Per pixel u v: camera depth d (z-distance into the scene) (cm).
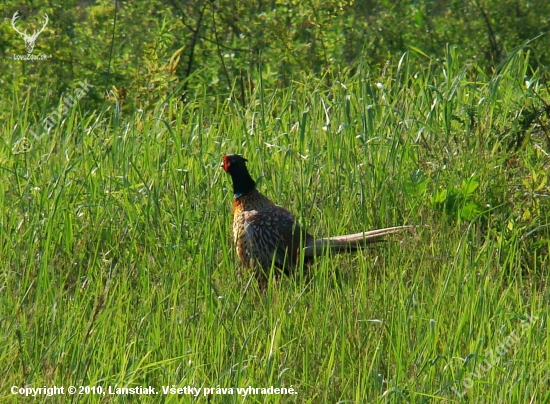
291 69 2486
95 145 1783
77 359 1094
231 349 1174
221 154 1759
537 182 1542
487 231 1498
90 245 1470
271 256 1465
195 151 1756
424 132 1778
